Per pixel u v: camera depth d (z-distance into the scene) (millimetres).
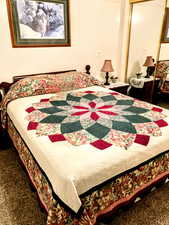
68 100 2143
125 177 1221
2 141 2275
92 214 1115
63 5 2631
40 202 1344
